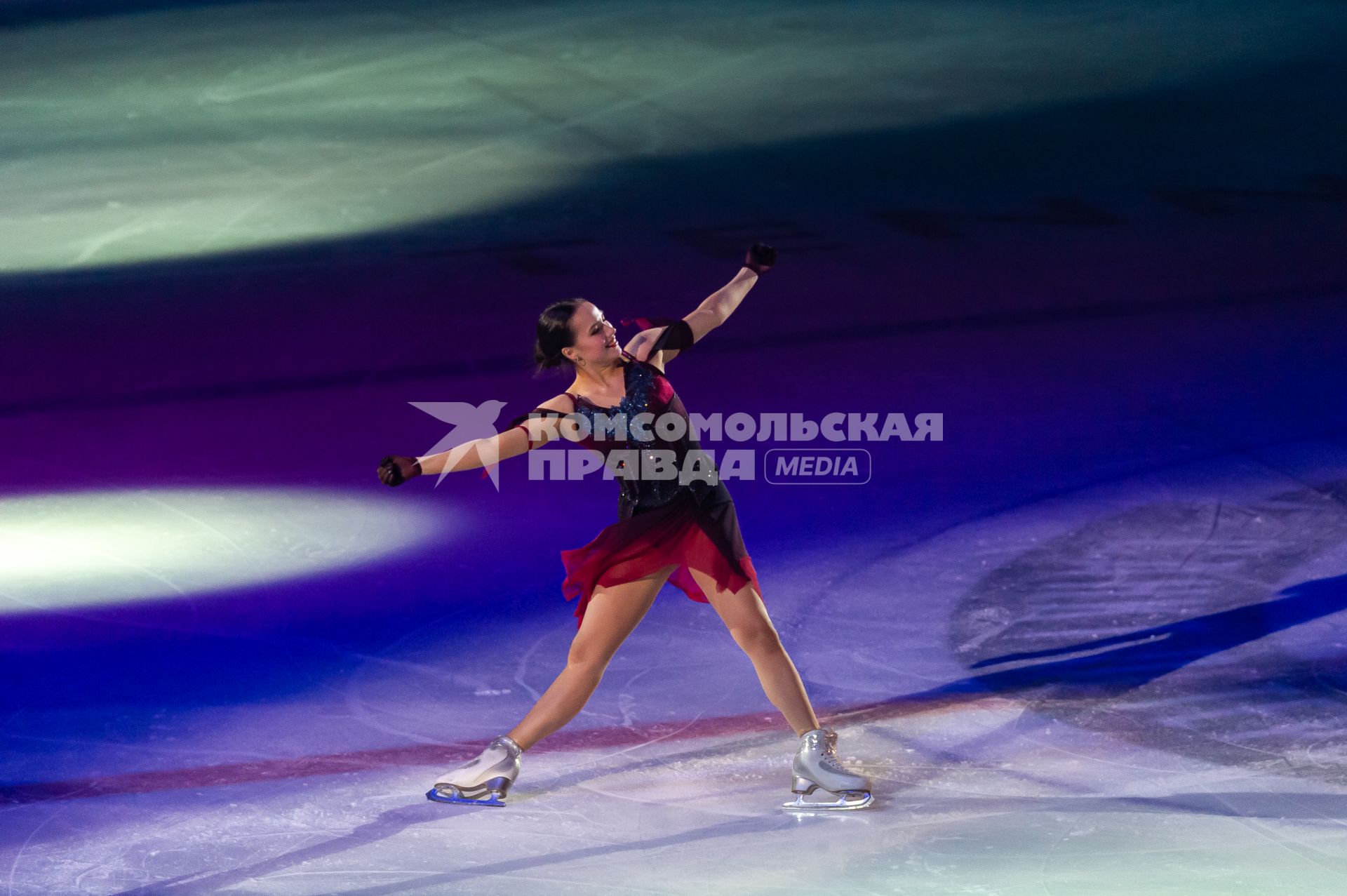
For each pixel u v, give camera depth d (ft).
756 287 130.93
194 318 128.98
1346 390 103.91
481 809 58.34
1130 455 94.94
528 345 120.06
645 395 58.54
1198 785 58.13
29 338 125.49
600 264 138.21
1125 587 76.84
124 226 155.74
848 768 60.70
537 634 74.43
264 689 69.36
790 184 159.63
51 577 81.71
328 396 110.93
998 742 62.44
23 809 58.75
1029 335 117.39
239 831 56.80
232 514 90.68
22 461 100.22
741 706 66.74
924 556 82.02
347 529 88.02
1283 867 51.78
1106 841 54.08
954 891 50.90
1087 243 138.31
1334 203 146.41
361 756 63.00
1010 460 95.14
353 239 147.95
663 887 52.01
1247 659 68.74
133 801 59.36
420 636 74.49
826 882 51.93
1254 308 120.67
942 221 146.61
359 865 54.08
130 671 71.20
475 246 144.46
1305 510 85.35
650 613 76.74
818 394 107.76
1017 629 72.84
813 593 77.97
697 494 58.59
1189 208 146.92
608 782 60.39
